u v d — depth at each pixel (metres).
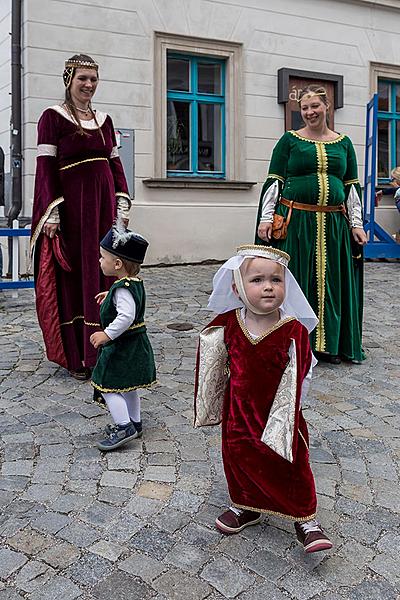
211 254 10.63
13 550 2.50
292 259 5.05
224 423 2.62
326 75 11.38
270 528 2.67
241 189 10.80
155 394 4.32
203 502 2.87
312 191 5.00
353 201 5.22
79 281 4.70
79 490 2.98
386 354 5.48
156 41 10.00
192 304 7.25
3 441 3.55
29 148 9.28
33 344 5.66
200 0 10.27
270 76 10.97
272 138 11.07
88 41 9.49
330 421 3.90
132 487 3.01
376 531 2.67
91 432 3.69
